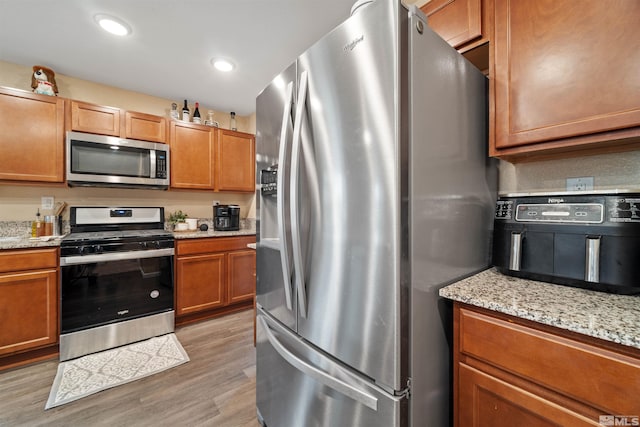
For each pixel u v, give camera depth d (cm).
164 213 305
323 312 99
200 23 182
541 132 97
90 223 256
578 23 89
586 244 86
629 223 80
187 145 291
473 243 112
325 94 97
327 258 97
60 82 248
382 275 81
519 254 101
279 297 126
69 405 157
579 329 63
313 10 170
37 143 215
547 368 70
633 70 80
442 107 94
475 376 84
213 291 280
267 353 137
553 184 121
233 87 276
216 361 204
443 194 95
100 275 217
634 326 61
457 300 86
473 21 114
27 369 190
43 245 197
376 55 81
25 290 191
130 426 143
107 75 251
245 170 337
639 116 79
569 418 67
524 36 101
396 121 77
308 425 109
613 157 107
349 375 90
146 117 266
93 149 238
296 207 101
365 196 84
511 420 77
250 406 159
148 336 238
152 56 220
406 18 80
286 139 108
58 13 171
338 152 92
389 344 79
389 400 80
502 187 134
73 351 204
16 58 221
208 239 277
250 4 166
